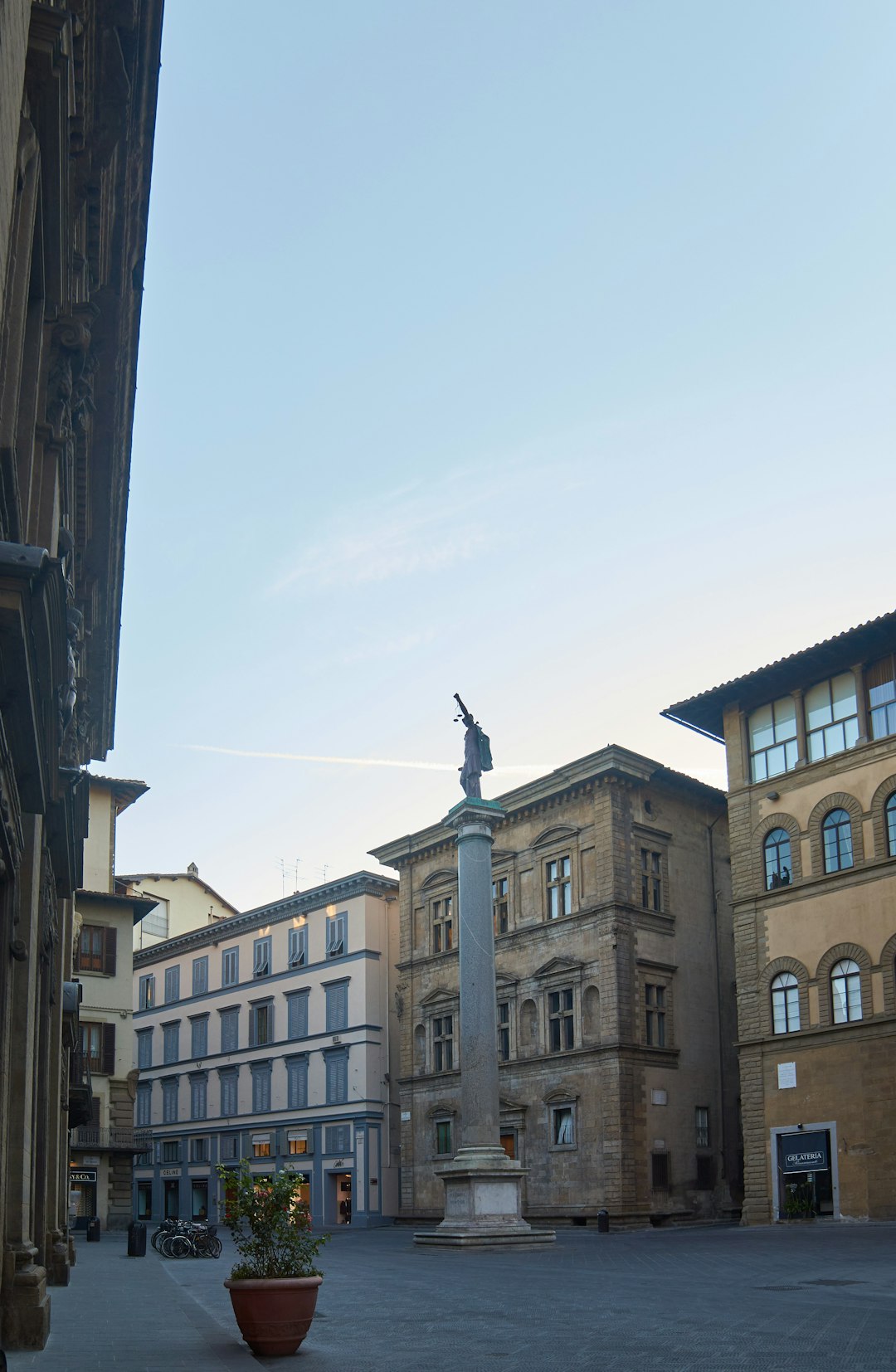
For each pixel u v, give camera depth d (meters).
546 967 56.56
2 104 7.57
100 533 23.47
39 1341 12.14
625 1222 50.19
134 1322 15.77
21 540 10.49
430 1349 13.86
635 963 54.38
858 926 43.66
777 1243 34.09
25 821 12.68
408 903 67.12
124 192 16.45
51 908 16.36
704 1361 12.40
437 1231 37.25
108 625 28.16
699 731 52.31
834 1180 42.22
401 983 66.38
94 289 17.00
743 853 48.44
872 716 45.03
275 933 76.50
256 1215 13.55
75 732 24.78
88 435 19.44
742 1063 46.66
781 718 48.44
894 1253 28.19
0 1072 10.96
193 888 94.00
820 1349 13.16
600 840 55.97
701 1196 53.97
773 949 46.44
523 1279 24.69
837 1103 42.88
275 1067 73.88
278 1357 13.01
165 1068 83.50
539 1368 12.11
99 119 14.32
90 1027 58.38
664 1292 20.67
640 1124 52.28
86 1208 56.38
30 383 12.27
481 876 38.84
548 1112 55.00
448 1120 61.19
